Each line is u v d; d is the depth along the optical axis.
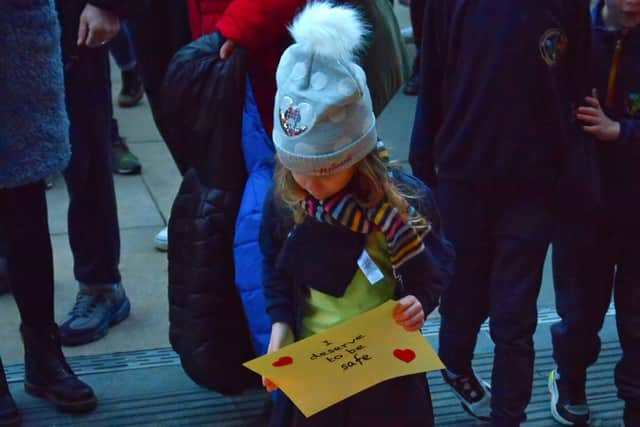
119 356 3.90
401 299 2.23
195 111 2.94
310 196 2.24
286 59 2.13
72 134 3.77
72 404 3.45
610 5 2.94
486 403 3.45
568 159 2.89
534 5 2.75
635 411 3.28
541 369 3.86
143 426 3.41
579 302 3.29
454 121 2.92
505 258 2.97
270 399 3.50
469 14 2.81
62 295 4.38
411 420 2.35
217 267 3.03
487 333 4.08
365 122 2.13
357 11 2.84
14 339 4.02
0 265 4.32
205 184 3.02
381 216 2.19
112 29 3.53
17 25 2.97
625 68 2.94
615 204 3.06
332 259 2.27
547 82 2.79
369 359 2.18
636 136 2.92
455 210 3.00
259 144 2.95
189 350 3.12
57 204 5.37
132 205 5.41
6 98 3.01
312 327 2.37
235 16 2.79
